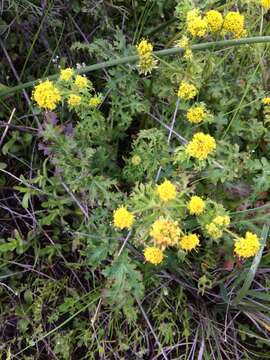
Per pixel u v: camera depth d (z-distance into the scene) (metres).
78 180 0.28
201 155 0.26
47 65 0.35
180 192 0.26
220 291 0.31
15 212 0.31
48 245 0.31
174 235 0.23
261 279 0.32
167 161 0.29
